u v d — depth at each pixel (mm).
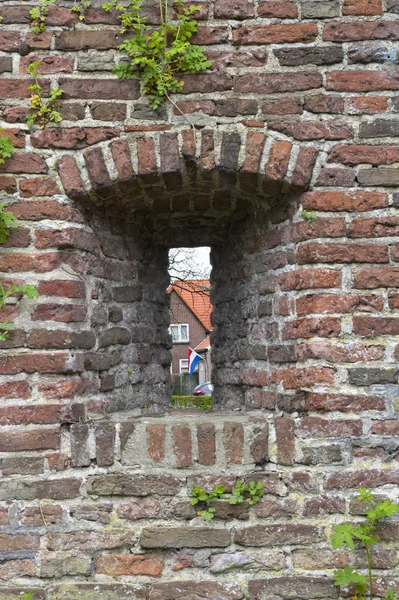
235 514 2539
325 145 2674
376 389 2574
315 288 2625
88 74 2709
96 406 2756
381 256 2621
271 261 2943
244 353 3201
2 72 2695
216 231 3594
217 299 3629
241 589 2498
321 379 2576
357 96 2699
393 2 2729
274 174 2658
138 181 2740
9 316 2586
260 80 2709
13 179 2654
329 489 2549
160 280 3617
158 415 3074
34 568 2498
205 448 2553
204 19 2738
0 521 2512
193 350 13711
